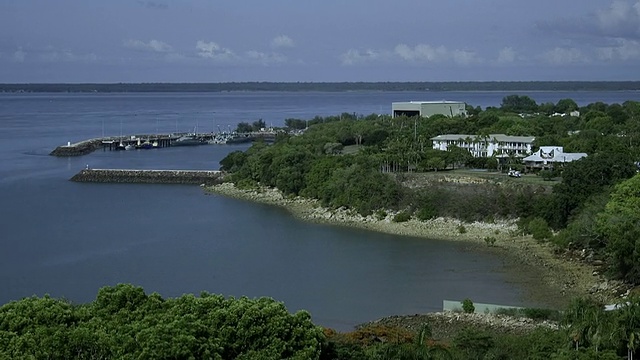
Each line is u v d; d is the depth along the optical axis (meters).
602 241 142.75
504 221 172.75
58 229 176.62
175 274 137.25
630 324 81.00
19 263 144.62
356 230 177.38
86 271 139.12
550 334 88.31
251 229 178.50
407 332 102.19
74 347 63.53
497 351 84.94
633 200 144.12
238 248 158.38
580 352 79.12
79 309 71.12
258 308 68.25
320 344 69.94
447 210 180.00
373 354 79.38
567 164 185.00
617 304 99.12
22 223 183.38
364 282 132.38
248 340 66.56
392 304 119.81
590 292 124.44
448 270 139.88
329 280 133.75
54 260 147.12
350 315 114.56
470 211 177.00
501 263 144.38
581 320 84.88
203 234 172.38
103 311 70.94
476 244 160.75
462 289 127.56
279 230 177.62
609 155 173.25
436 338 102.12
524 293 124.81
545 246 155.75
